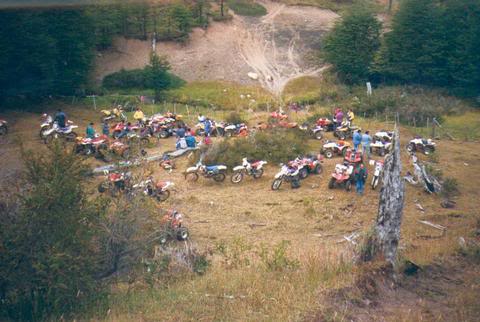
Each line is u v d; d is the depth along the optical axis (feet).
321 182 90.89
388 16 203.72
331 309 41.55
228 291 44.65
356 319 41.04
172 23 180.86
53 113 132.87
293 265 50.37
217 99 153.89
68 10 141.38
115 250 46.73
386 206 50.57
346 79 168.04
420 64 164.45
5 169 72.79
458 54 161.89
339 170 87.92
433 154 107.34
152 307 41.65
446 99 155.43
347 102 148.77
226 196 84.79
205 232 71.41
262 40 187.93
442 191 88.63
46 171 42.63
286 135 104.17
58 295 40.75
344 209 80.69
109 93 151.02
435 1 169.48
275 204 81.97
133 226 47.62
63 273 40.63
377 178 88.17
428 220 77.87
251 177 92.73
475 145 122.01
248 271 49.60
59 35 140.87
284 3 212.64
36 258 40.52
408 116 139.23
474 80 160.35
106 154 92.68
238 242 59.77
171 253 53.21
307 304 41.32
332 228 74.33
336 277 47.26
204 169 89.10
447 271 54.70
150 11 181.27
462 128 137.69
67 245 41.68
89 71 153.79
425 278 52.06
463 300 46.98
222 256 59.06
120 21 174.81
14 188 43.91
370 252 50.83
